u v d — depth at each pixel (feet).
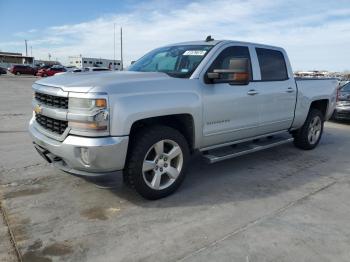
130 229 11.39
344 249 10.43
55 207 12.89
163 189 13.74
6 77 141.28
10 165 17.71
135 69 16.94
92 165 11.94
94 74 14.26
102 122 11.69
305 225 11.86
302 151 22.22
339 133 29.32
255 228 11.57
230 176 16.81
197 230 11.38
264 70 18.08
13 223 11.63
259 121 17.63
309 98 21.08
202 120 14.65
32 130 14.40
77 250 10.13
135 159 12.76
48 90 12.96
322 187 15.60
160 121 14.11
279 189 15.23
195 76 14.57
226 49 16.11
